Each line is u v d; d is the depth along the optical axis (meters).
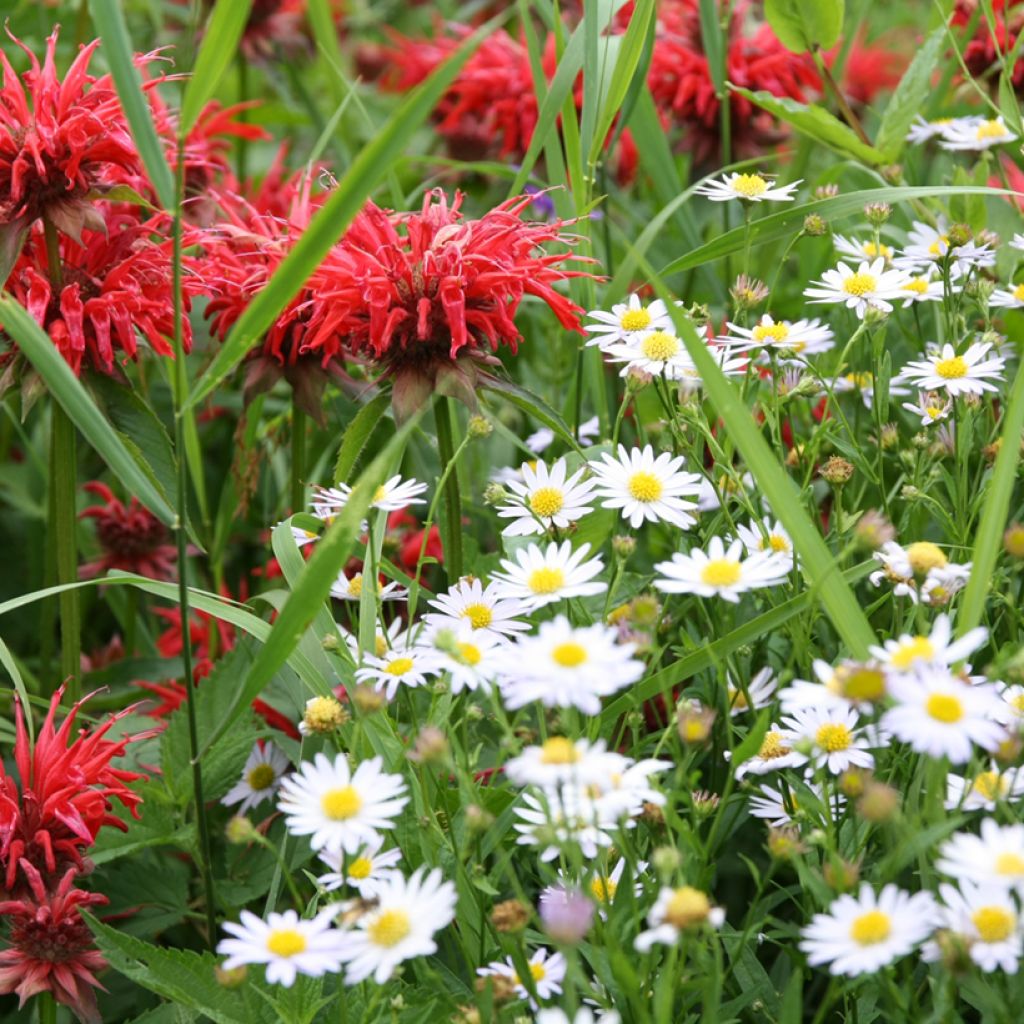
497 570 0.77
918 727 0.59
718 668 0.66
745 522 0.75
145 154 0.63
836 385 0.79
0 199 0.73
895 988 0.61
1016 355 0.82
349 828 0.61
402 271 0.72
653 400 0.82
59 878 0.70
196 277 0.77
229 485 0.86
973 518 0.72
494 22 0.61
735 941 0.66
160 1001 0.74
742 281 0.73
